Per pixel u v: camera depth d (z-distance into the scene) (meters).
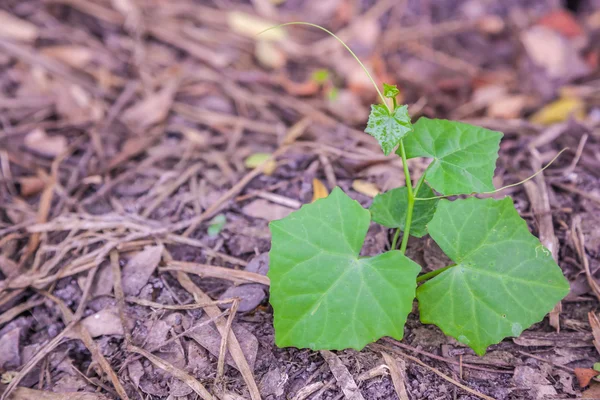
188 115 0.55
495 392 0.36
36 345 0.39
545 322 0.39
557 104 0.59
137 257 0.42
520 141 0.48
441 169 0.36
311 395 0.36
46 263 0.42
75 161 0.50
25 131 0.52
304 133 0.53
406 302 0.34
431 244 0.41
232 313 0.38
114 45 0.61
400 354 0.37
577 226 0.42
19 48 0.58
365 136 0.52
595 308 0.39
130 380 0.37
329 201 0.36
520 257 0.35
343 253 0.35
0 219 0.45
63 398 0.37
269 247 0.43
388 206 0.39
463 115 0.59
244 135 0.53
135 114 0.54
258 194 0.46
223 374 0.37
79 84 0.56
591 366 0.37
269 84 0.60
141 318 0.39
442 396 0.36
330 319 0.35
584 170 0.45
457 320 0.35
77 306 0.40
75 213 0.45
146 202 0.46
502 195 0.44
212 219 0.44
